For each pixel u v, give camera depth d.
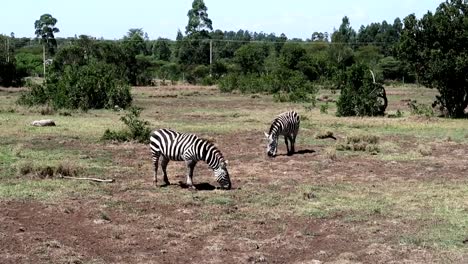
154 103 38.91
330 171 15.87
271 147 17.78
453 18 28.70
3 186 13.01
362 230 10.50
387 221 11.08
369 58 84.88
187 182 13.30
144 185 13.69
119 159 16.98
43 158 16.56
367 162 17.19
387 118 28.56
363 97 29.80
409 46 29.11
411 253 9.30
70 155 17.30
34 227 10.25
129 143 19.83
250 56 72.75
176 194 12.84
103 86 33.19
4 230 9.97
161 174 15.02
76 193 12.66
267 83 51.88
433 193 13.27
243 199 12.55
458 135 22.58
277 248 9.56
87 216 11.02
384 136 22.42
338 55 80.75
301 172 15.66
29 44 114.00
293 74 53.16
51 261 8.60
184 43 93.75
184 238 9.93
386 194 13.19
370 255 9.23
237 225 10.73
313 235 10.23
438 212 11.66
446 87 29.20
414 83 75.88
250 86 51.97
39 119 26.14
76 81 32.78
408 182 14.50
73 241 9.61
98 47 62.91
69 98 31.69
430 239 9.96
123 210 11.53
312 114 30.80
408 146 20.16
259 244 9.70
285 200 12.52
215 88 58.75
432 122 26.67
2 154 16.97
